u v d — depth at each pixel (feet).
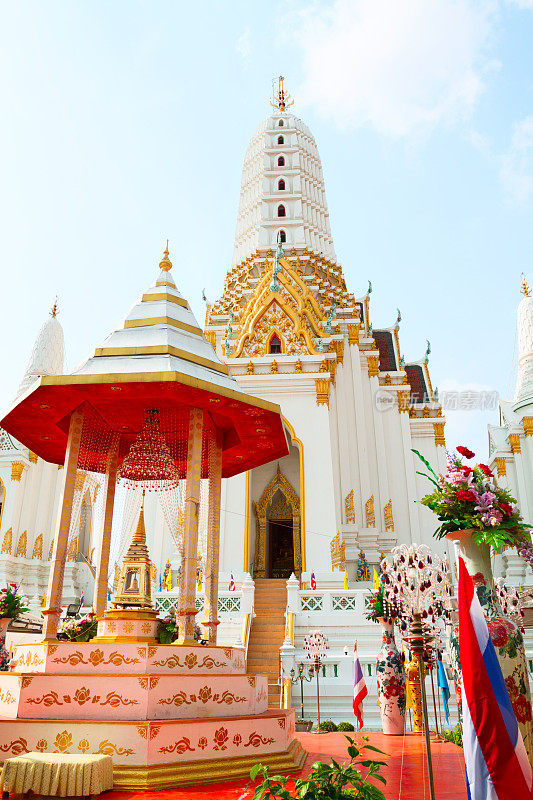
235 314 121.39
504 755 15.44
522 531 20.81
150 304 36.14
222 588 85.61
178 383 29.84
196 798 20.89
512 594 31.96
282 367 107.24
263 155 148.36
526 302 114.32
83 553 103.76
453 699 56.59
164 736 23.72
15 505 100.42
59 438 38.86
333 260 141.28
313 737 40.78
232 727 26.03
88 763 21.03
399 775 25.96
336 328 118.52
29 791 20.85
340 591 70.38
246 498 97.09
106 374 29.63
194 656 27.89
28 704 24.91
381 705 42.27
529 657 65.36
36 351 121.90
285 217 139.44
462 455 21.62
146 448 34.99
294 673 60.75
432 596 28.58
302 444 100.22
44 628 28.35
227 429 39.34
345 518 104.06
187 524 30.48
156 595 73.92
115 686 24.88
